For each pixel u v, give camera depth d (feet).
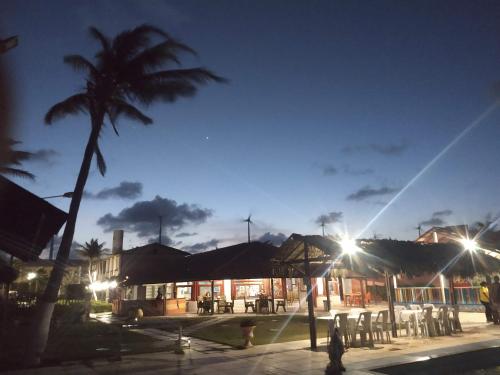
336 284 111.96
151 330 62.64
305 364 33.50
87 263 205.05
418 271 47.03
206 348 43.50
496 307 53.16
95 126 47.29
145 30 49.44
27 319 71.56
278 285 115.03
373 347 39.42
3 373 33.47
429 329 45.03
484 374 32.19
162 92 50.93
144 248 148.46
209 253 114.62
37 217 42.45
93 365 35.94
